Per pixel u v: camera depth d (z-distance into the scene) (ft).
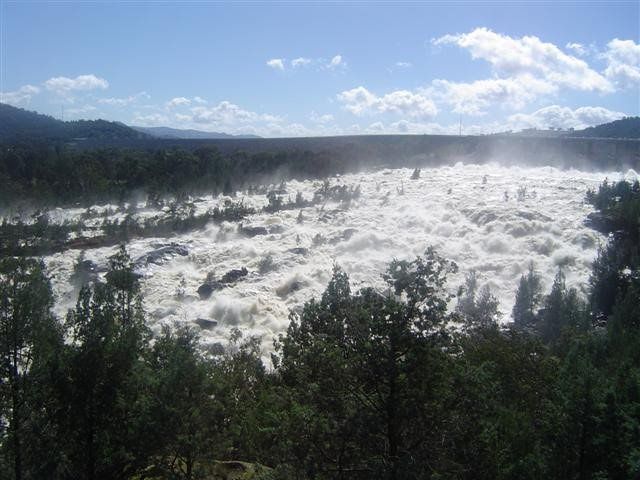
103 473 60.34
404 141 463.83
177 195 319.06
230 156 402.93
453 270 51.21
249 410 71.31
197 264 216.74
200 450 59.62
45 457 57.82
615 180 311.68
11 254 106.11
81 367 59.31
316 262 216.74
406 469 44.86
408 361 47.01
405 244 229.86
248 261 216.33
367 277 203.51
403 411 46.73
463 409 48.52
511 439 57.21
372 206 285.43
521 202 266.16
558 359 81.25
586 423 50.21
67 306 180.55
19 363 60.85
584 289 180.55
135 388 60.08
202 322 168.86
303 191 336.70
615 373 66.39
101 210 305.53
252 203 308.60
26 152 379.14
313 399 49.49
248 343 131.64
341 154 407.23
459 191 297.33
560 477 51.31
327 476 47.21
